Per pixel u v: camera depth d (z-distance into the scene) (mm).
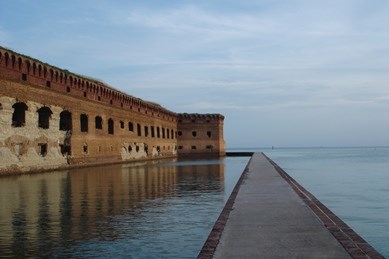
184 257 10852
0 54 36531
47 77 44688
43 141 43812
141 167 51500
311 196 16516
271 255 8234
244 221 11539
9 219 15836
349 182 41000
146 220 15664
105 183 29859
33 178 34281
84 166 52438
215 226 10773
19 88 39469
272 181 22906
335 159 106812
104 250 11492
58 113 47000
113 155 62875
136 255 11031
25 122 40656
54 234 13359
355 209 23156
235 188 19500
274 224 11133
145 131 79625
